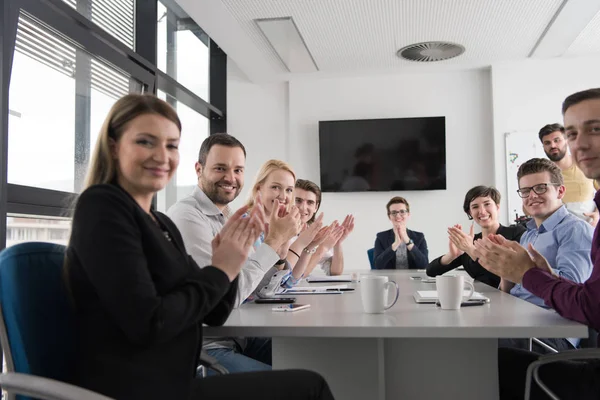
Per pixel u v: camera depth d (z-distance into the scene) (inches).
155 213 49.6
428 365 58.7
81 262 38.3
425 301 64.5
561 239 82.9
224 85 218.5
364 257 228.2
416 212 226.5
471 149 223.9
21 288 39.1
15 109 99.6
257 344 82.9
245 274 62.1
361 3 156.8
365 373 58.6
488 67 220.8
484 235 115.5
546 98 214.1
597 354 45.1
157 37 163.0
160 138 44.9
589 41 191.8
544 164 87.7
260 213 48.4
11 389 35.4
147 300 37.6
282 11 162.2
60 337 41.0
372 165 226.7
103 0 134.2
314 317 53.8
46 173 108.9
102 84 128.4
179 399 41.6
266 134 238.8
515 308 58.7
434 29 177.8
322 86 233.5
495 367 57.6
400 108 228.7
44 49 106.6
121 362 39.1
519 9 162.7
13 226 95.0
